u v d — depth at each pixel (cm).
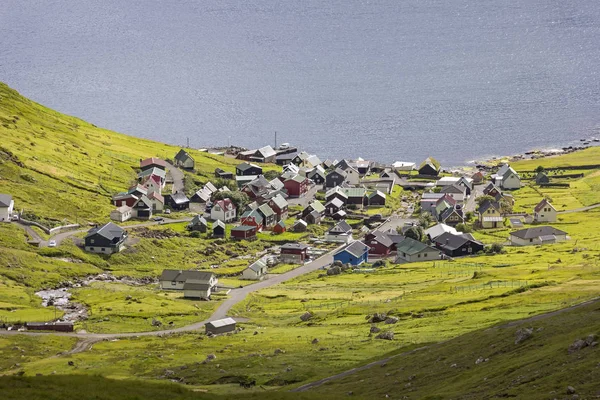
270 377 15075
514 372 11100
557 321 13275
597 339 11119
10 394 11075
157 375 16138
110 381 12312
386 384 12756
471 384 11231
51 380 11994
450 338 15825
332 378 14150
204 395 11888
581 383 9888
